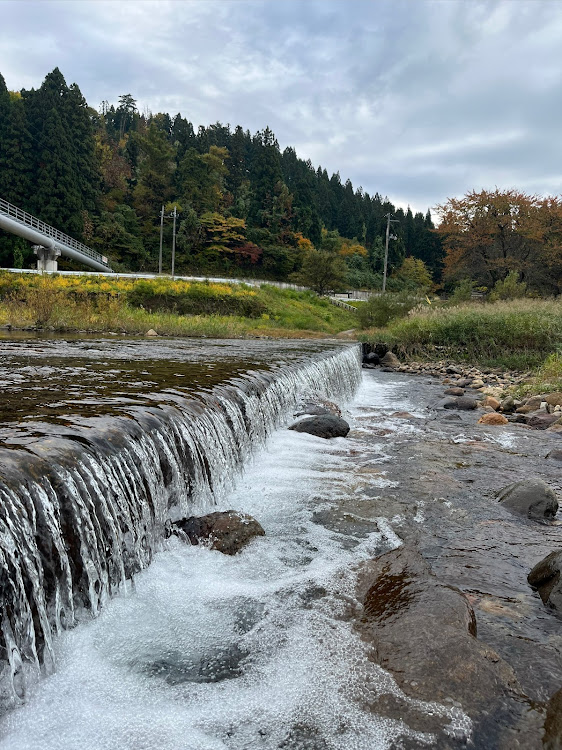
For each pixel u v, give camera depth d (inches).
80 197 2172.7
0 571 83.1
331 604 116.8
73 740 78.6
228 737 80.7
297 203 3213.6
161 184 2908.5
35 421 138.4
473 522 173.0
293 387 312.7
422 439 291.3
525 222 1494.8
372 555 145.5
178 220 2787.9
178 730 81.6
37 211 2060.8
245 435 213.9
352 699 87.6
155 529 136.3
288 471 215.2
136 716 84.2
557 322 677.3
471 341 757.3
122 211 2667.3
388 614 109.8
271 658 99.2
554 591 122.0
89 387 204.1
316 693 89.4
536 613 118.2
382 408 405.4
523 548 154.5
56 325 741.3
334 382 422.9
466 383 559.5
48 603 95.3
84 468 112.5
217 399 200.5
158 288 1251.2
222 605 116.8
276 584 126.0
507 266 1523.1
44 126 2079.2
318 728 82.1
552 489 198.1
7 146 2048.5
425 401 444.8
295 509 176.6
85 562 106.2
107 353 382.9
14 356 332.5
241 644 103.4
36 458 106.9
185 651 101.1
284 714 85.1
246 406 222.7
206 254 2723.9
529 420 350.0
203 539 143.6
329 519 169.5
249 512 171.8
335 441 273.0
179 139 3472.0
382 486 203.6
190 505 156.9
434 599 113.0
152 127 2891.2
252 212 3176.7
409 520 171.8
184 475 154.1
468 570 139.0
